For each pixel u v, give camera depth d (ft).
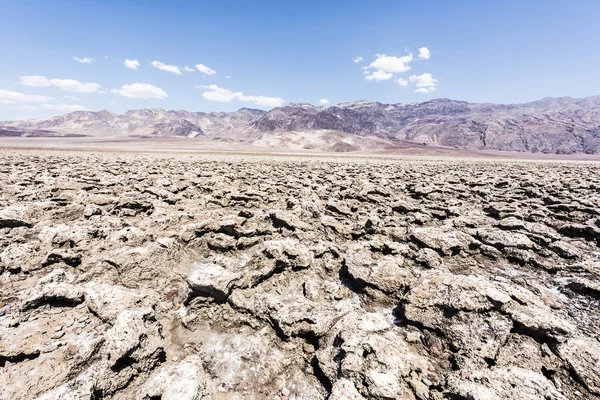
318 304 19.16
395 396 11.81
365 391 12.20
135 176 59.31
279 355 15.48
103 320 16.47
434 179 69.62
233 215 33.09
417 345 15.51
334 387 12.23
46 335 15.11
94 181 52.19
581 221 33.37
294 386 13.87
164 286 20.86
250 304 18.08
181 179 59.72
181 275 21.93
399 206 40.24
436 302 16.83
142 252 21.85
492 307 16.14
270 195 46.44
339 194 48.67
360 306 19.27
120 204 36.01
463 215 37.06
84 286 18.57
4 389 12.17
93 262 22.24
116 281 20.80
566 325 14.99
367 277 20.44
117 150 218.38
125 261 21.20
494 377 12.44
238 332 16.92
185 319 17.44
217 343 16.20
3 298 18.42
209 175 67.77
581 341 14.23
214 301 18.62
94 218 31.94
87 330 15.76
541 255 25.49
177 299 19.33
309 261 23.63
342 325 16.11
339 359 14.21
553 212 37.37
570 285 20.20
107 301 17.29
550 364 13.69
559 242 26.20
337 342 15.40
